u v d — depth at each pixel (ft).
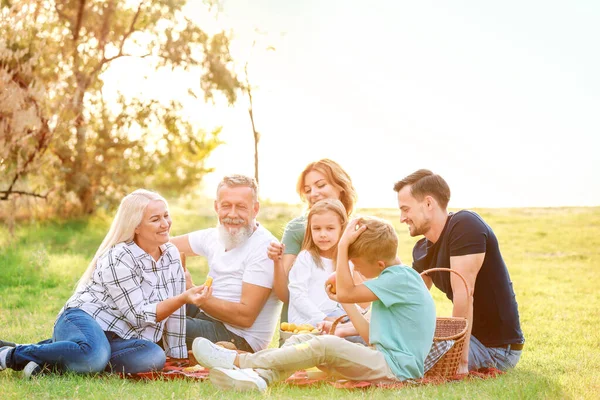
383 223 16.22
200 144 70.33
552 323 27.94
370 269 16.30
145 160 66.64
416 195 17.94
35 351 15.84
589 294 36.22
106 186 65.87
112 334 16.99
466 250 17.43
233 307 19.10
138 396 14.24
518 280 41.45
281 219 70.33
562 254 53.16
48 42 55.93
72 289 34.32
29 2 49.34
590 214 77.56
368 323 16.53
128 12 66.54
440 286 18.53
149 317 16.99
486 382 16.06
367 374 15.51
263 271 19.26
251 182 19.70
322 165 20.80
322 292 19.01
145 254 17.53
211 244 20.52
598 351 22.20
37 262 38.96
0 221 59.82
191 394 14.32
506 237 62.13
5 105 48.57
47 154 60.23
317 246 19.15
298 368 15.42
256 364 15.31
